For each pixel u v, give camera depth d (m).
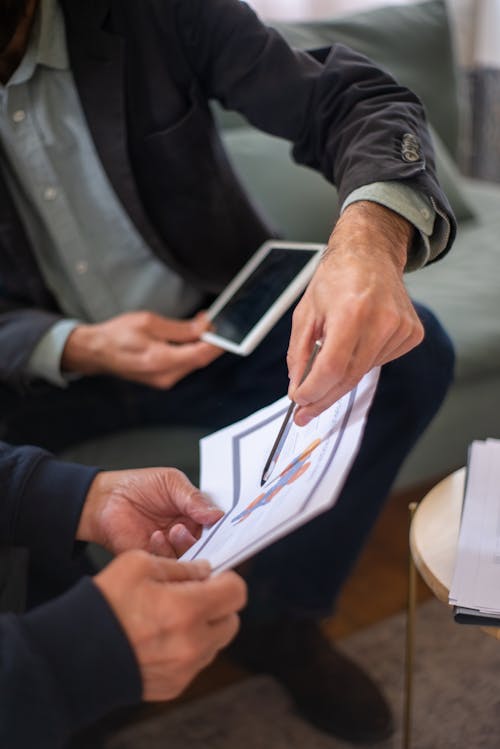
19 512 0.76
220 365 1.12
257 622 1.21
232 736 1.14
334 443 0.61
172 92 1.08
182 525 0.70
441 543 0.72
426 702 0.98
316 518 1.14
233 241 1.19
